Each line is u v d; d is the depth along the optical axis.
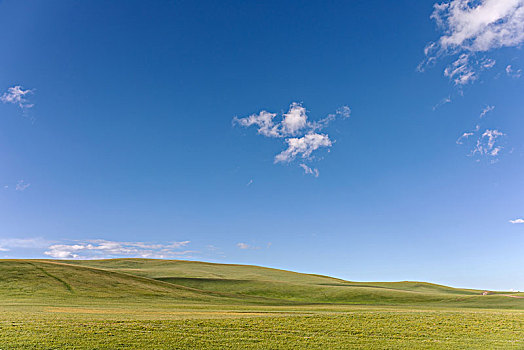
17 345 25.41
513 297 93.62
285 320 38.72
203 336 30.19
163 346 26.78
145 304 64.12
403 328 35.84
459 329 35.88
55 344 25.98
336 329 34.62
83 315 40.31
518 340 31.91
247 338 30.19
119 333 29.84
